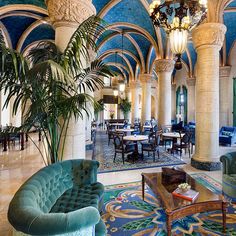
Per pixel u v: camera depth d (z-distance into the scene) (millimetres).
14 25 7527
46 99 2449
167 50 7840
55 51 2748
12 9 6172
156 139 5934
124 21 7637
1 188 3646
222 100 9766
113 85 18500
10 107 8750
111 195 3391
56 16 3184
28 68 2227
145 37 8758
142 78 10711
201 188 2557
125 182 4043
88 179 2793
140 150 7215
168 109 8062
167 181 2777
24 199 1484
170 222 1996
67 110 2438
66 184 2633
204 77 4957
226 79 9656
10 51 2033
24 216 1236
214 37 4770
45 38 8680
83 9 3291
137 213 2803
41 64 2064
